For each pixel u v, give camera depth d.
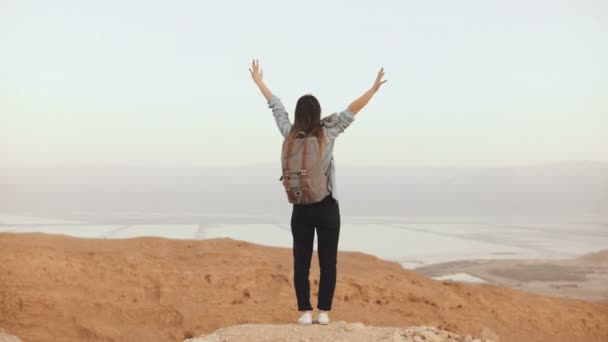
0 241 13.25
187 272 12.78
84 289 12.02
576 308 15.45
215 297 12.32
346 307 12.62
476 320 13.36
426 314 13.11
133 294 12.11
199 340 5.29
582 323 14.54
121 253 13.27
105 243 14.43
